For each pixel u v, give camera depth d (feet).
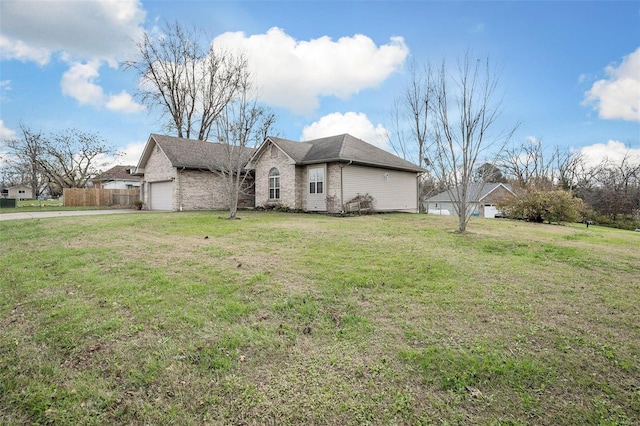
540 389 8.96
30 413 8.07
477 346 11.01
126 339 11.43
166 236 29.86
